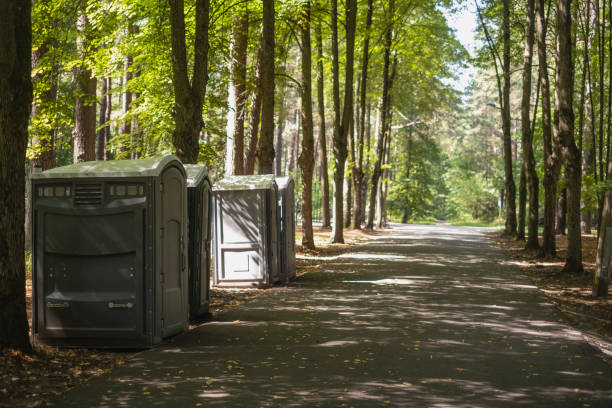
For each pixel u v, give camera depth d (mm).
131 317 7980
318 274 17594
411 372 6777
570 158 17000
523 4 29672
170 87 20266
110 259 8055
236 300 12742
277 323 9875
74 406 5469
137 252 7996
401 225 62469
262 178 14938
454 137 85500
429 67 41656
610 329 9875
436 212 94625
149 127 21250
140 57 19906
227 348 7996
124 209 8016
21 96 6891
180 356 7520
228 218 14727
